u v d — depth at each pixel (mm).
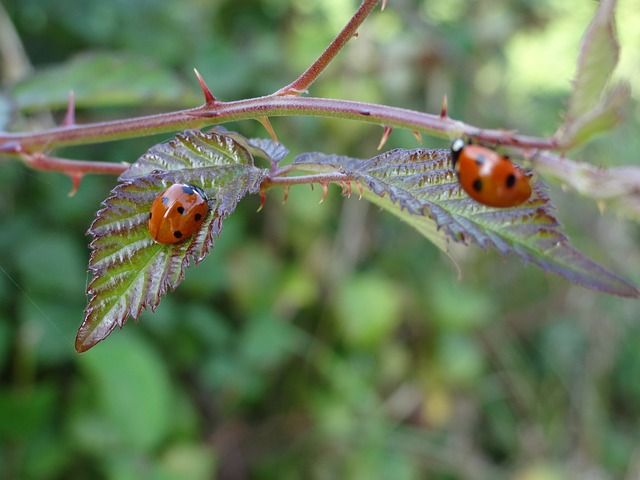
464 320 244
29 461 167
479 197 71
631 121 280
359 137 228
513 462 252
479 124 269
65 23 201
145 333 193
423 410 236
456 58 246
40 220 189
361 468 214
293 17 260
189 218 69
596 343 272
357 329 224
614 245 266
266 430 219
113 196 70
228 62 222
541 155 82
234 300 214
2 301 176
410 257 252
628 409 284
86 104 132
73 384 182
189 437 190
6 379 181
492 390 260
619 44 76
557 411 266
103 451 168
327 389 222
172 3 226
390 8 251
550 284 284
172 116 83
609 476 260
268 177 75
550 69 322
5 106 122
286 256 228
